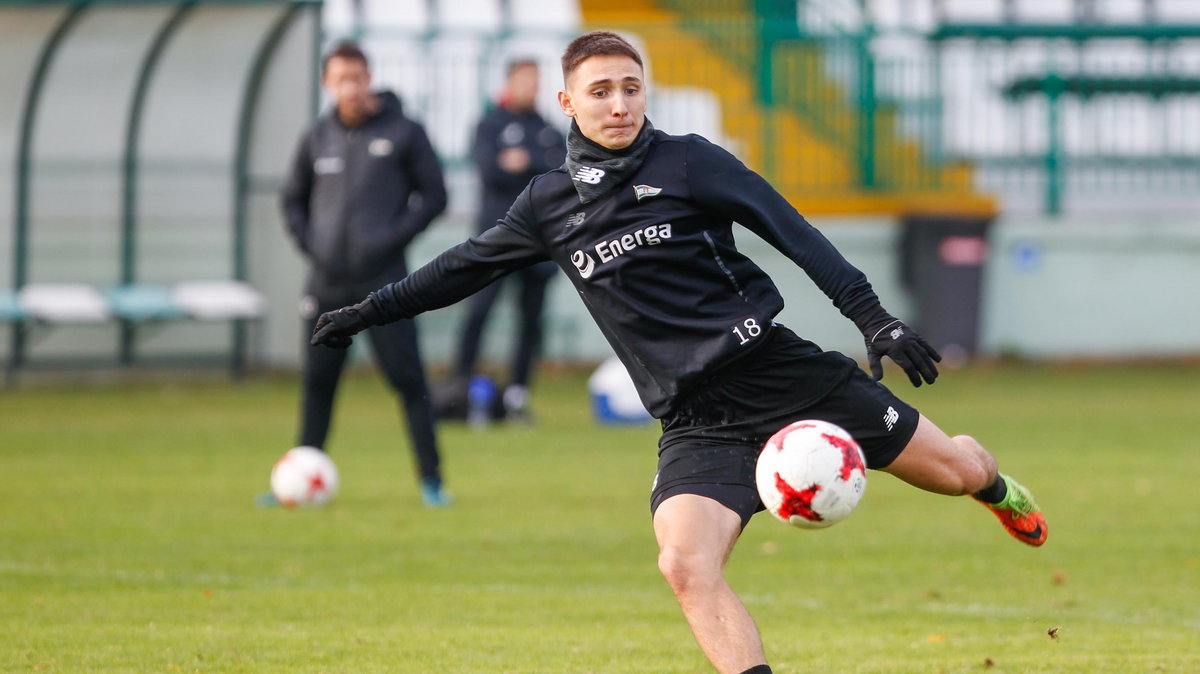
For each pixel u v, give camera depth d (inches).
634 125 675.4
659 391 690.8
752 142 2802.7
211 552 1123.9
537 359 2723.9
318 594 976.3
